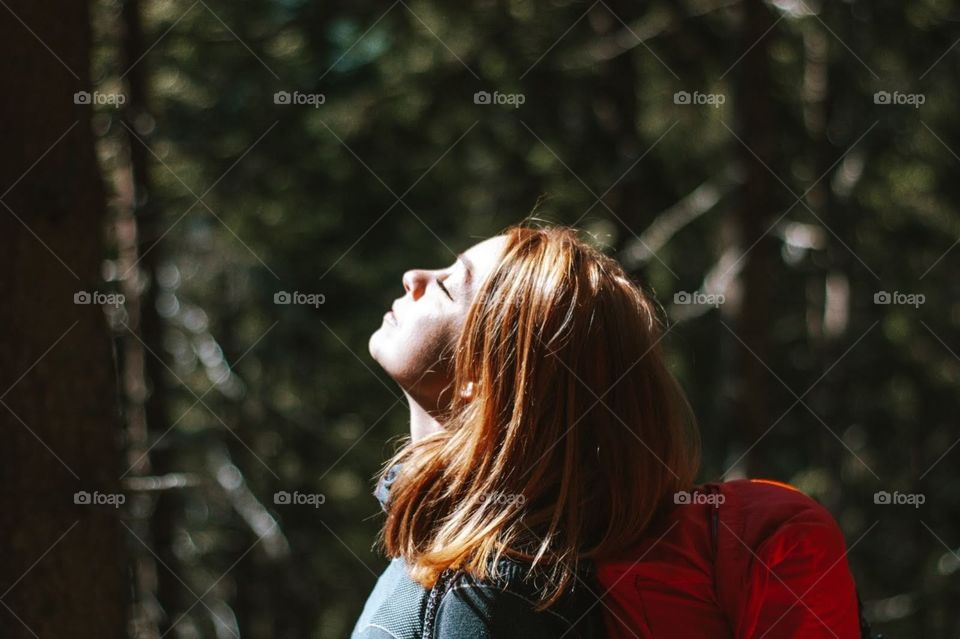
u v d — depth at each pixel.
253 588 6.81
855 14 6.09
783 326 8.05
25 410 2.16
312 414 7.56
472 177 7.25
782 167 6.89
